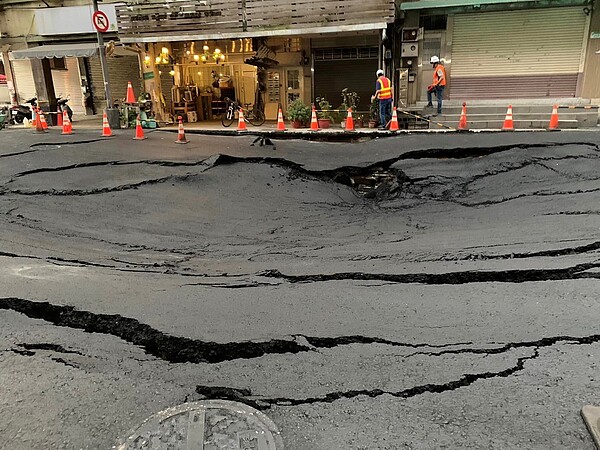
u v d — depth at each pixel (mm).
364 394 2773
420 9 16188
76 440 2422
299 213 7594
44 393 2812
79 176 8773
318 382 2902
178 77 20281
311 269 4922
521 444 2338
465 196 8281
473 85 16766
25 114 20000
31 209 7191
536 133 11945
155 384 2916
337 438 2418
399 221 7121
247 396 2785
